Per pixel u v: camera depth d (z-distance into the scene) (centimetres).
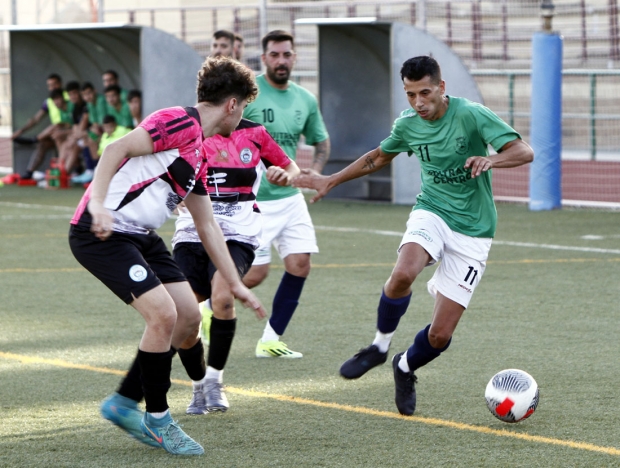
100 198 699
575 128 3969
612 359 1098
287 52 1237
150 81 3153
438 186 923
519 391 832
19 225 2416
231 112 771
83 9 4781
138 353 761
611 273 1705
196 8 4141
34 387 988
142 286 749
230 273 791
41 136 3550
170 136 729
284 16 4506
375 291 1557
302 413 891
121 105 3272
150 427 764
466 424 847
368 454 761
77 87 3459
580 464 729
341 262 1853
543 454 756
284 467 730
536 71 2728
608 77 3988
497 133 885
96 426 846
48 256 1934
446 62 2881
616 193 3161
